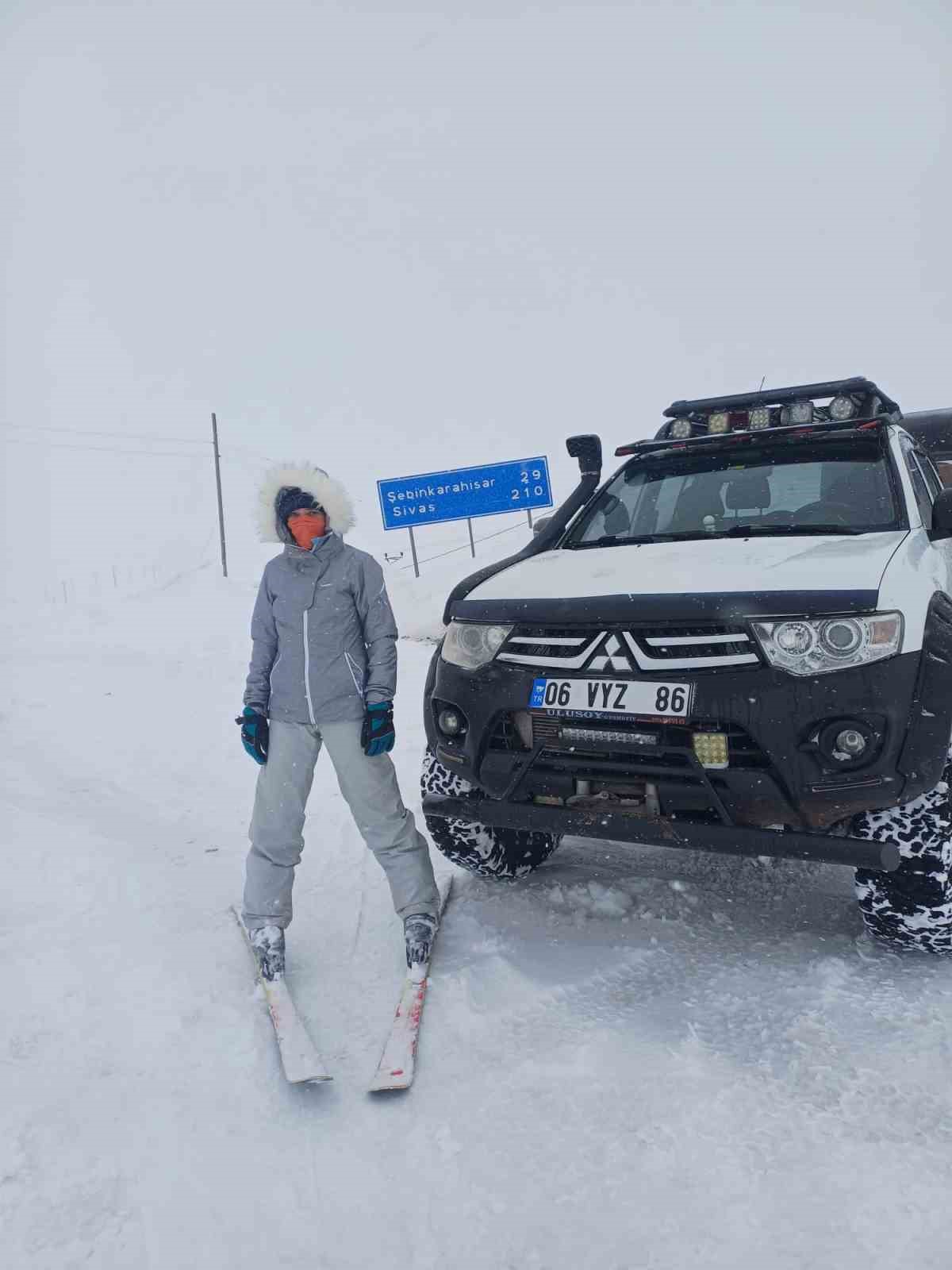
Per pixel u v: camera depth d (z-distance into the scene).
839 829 2.72
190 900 3.66
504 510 19.98
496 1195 2.00
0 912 3.42
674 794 2.69
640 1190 1.99
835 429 3.69
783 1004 2.68
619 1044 2.53
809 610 2.55
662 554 3.21
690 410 4.14
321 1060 2.53
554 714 2.81
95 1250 1.86
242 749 6.31
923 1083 2.28
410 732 6.64
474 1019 2.69
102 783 5.36
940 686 2.57
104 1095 2.38
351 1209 1.99
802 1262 1.76
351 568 2.96
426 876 3.15
